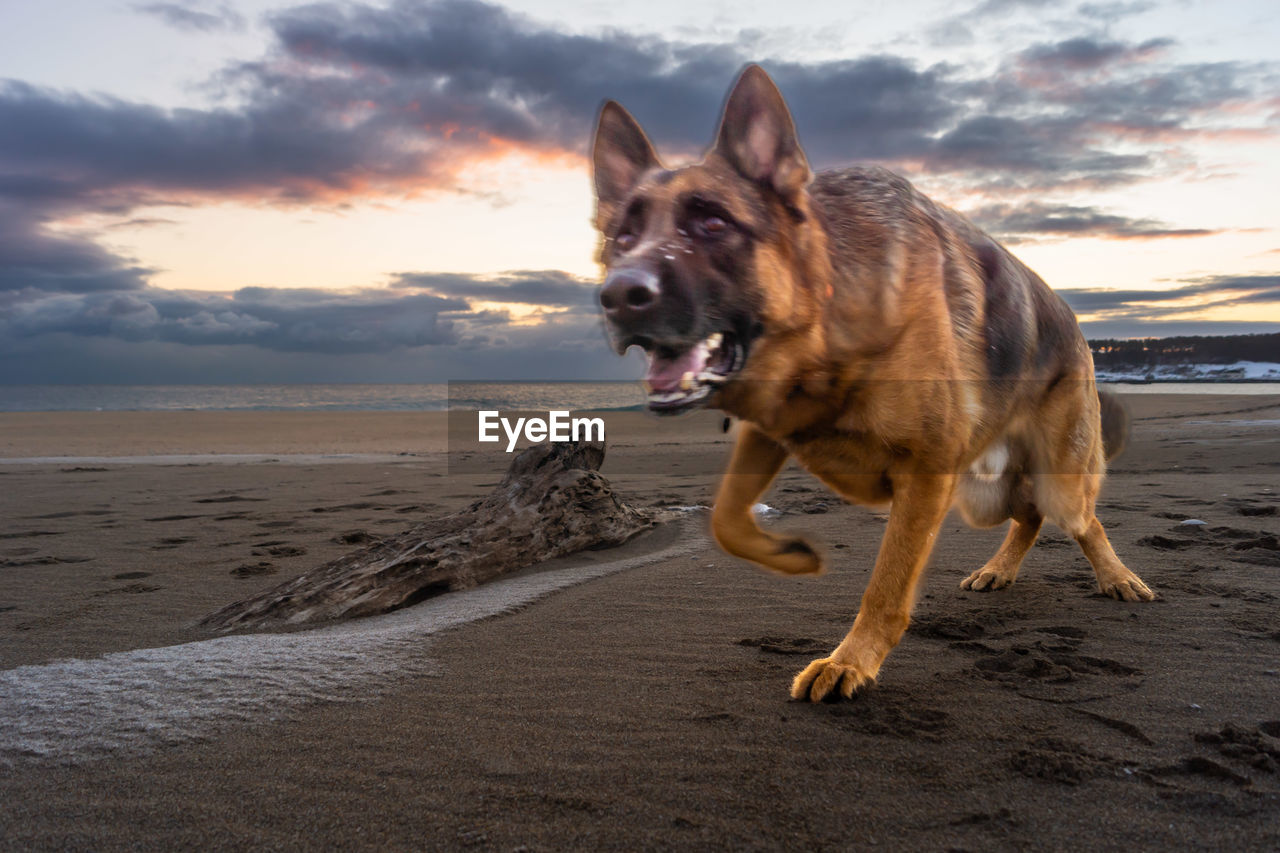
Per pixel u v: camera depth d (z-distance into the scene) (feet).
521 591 13.47
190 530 21.33
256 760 7.07
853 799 6.16
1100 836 5.61
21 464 43.04
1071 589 13.23
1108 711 7.86
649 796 6.25
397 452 51.34
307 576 13.69
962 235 10.30
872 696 8.40
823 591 13.29
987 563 14.28
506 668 9.54
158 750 7.32
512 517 15.81
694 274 7.00
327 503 27.12
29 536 20.51
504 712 8.12
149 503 27.30
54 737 7.60
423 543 14.46
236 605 12.80
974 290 9.64
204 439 61.41
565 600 12.97
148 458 47.03
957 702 8.20
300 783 6.60
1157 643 10.05
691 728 7.61
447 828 5.82
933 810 5.98
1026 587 13.48
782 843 5.54
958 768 6.68
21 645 11.06
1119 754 6.89
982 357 9.62
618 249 7.66
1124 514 20.53
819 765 6.76
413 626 11.36
